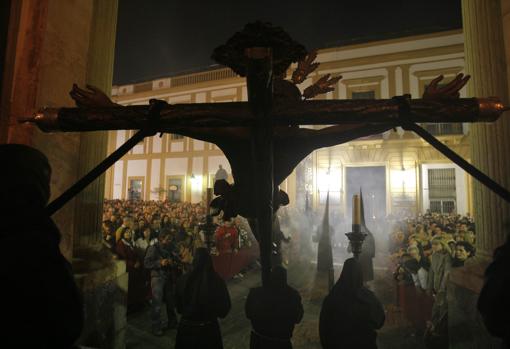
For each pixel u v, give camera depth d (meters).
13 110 2.61
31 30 2.69
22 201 0.97
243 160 1.66
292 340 5.17
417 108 1.19
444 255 4.79
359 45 19.33
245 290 7.91
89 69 3.79
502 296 1.01
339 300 2.87
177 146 23.84
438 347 4.39
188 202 20.70
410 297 5.48
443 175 17.55
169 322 5.49
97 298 3.41
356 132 1.52
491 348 2.97
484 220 3.37
